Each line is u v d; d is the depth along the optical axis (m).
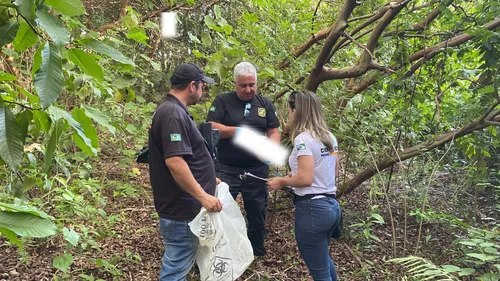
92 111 1.61
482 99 3.75
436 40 4.17
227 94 3.44
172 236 2.50
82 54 1.25
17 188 2.43
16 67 3.71
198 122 4.18
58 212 3.40
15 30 1.17
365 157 4.20
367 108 4.04
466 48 3.75
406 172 4.45
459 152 5.02
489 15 3.59
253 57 4.24
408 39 4.26
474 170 4.37
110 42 2.97
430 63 4.01
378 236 4.05
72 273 3.08
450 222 3.64
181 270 2.51
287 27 4.44
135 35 3.04
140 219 4.18
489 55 3.53
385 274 3.39
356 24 4.59
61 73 1.14
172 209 2.49
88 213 3.43
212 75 4.93
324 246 2.74
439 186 4.99
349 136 4.01
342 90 4.30
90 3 6.17
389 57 4.21
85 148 1.55
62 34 1.10
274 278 3.30
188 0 5.28
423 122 4.26
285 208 4.54
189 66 2.57
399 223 4.28
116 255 3.26
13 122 1.25
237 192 3.40
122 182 4.95
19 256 3.24
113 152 5.70
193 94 2.59
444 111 4.24
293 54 4.66
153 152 2.48
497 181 4.63
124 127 4.51
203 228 2.41
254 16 4.22
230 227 2.52
